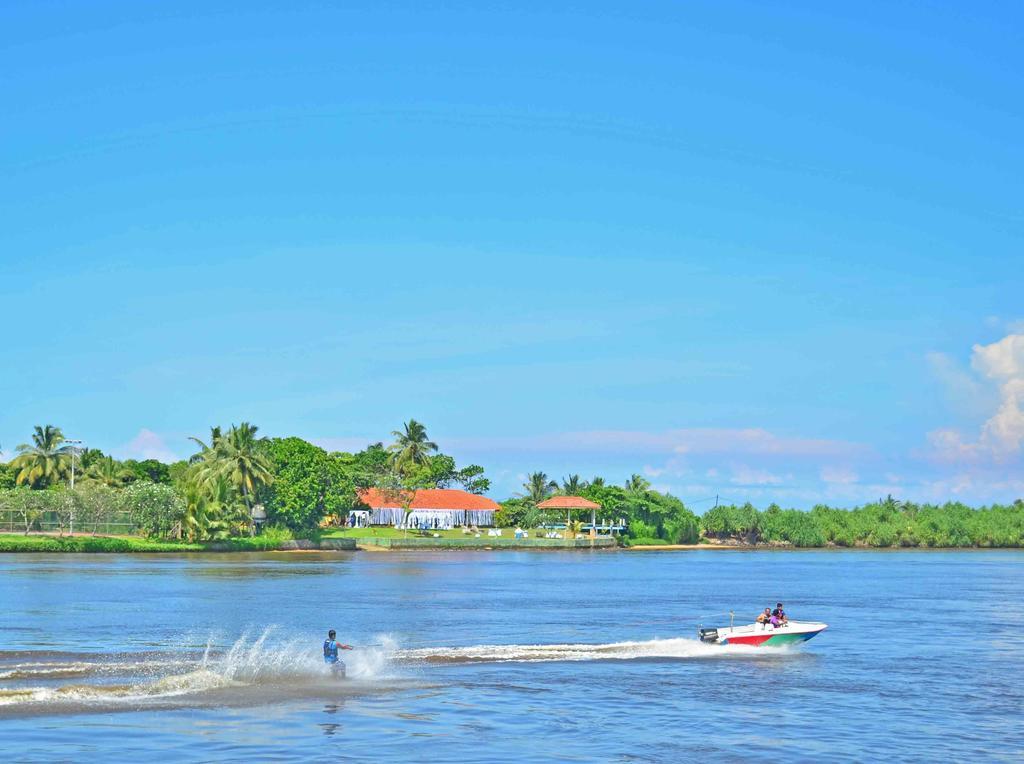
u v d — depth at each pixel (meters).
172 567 133.25
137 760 32.72
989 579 148.12
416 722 39.12
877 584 133.38
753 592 112.94
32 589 96.06
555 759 34.19
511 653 57.12
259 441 192.88
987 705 44.59
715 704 43.81
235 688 45.09
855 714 42.34
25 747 34.16
